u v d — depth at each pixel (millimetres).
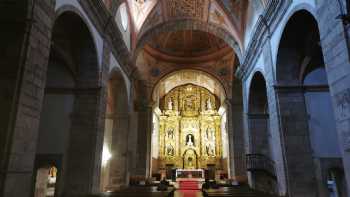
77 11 8945
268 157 14398
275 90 10648
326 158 10062
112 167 14914
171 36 23734
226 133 26422
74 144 10234
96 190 10188
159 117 31250
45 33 6684
